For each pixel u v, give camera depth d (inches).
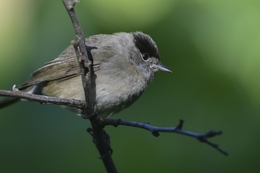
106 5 463.8
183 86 450.3
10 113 446.0
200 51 442.0
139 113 454.6
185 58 447.2
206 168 427.2
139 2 460.1
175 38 449.4
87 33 462.9
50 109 445.7
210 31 442.3
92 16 464.8
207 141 274.5
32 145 433.7
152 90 457.1
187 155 434.6
